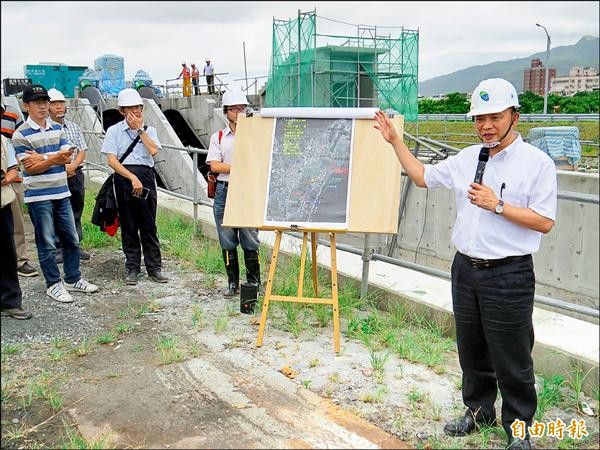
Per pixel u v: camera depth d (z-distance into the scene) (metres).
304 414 3.51
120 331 4.75
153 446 3.21
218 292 5.73
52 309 5.25
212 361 4.22
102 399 3.72
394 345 4.41
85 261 6.82
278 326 4.85
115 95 20.52
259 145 4.75
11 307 4.96
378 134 4.59
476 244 2.99
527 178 2.85
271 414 3.52
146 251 6.05
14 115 6.50
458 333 3.24
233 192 4.69
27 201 5.21
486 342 3.15
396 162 4.50
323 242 6.20
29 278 6.18
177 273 6.37
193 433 3.33
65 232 5.52
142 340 4.61
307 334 4.71
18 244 6.16
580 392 3.79
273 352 4.37
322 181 4.57
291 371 4.04
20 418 3.51
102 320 5.02
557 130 11.34
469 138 18.98
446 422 3.47
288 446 3.20
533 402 3.14
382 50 19.00
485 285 2.99
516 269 2.94
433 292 5.07
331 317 4.97
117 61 21.12
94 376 4.02
